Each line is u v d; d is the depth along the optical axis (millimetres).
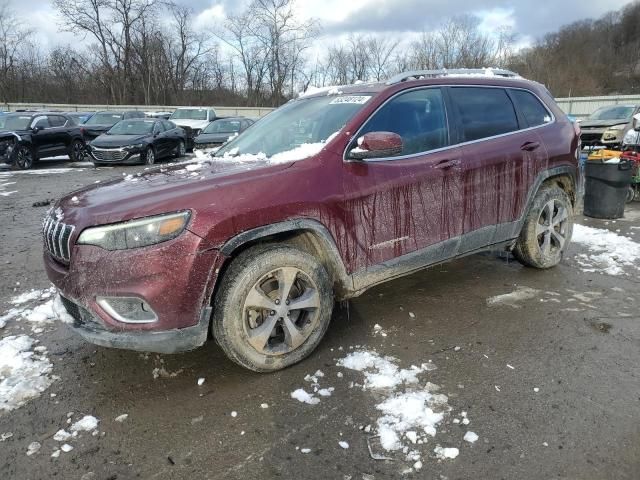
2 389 2928
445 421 2566
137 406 2758
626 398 2727
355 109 3451
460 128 3828
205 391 2875
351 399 2768
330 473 2242
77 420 2648
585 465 2250
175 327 2654
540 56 57188
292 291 3078
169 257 2568
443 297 4148
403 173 3375
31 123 15703
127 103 46344
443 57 44094
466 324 3646
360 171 3199
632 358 3137
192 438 2494
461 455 2326
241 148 3902
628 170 6816
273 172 2947
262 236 2807
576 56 63031
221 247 2668
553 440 2412
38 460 2363
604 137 14758
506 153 4004
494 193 3953
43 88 43906
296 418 2621
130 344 2623
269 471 2266
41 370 3135
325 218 3016
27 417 2678
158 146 16562
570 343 3338
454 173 3645
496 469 2236
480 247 4020
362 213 3189
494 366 3074
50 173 13992
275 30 44031
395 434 2477
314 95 4133
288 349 3027
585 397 2740
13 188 11023
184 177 3027
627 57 65125
